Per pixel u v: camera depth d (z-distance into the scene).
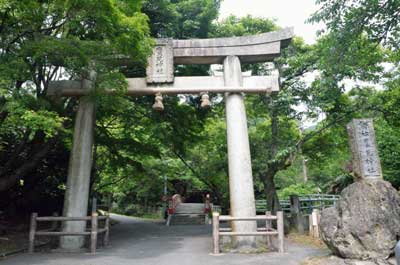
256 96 15.34
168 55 11.09
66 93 10.52
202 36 15.05
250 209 9.86
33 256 8.42
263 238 10.12
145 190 30.52
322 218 8.07
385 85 13.33
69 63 8.16
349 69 11.50
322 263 7.30
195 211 23.53
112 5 7.79
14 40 8.13
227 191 23.50
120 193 33.56
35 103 7.93
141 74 13.60
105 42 8.77
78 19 8.19
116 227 17.25
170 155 25.22
